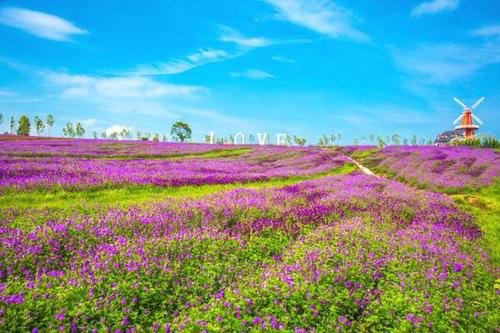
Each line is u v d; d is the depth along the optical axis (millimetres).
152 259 8633
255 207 15000
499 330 6504
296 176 31828
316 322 6621
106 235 10594
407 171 33031
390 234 11758
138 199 18266
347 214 15008
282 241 11617
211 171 31516
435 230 12961
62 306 6637
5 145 44281
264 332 6121
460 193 22969
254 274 8703
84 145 54125
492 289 8305
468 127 96062
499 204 19000
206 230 11258
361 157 55312
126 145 58719
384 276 8578
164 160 39062
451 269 8906
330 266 8523
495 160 33406
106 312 6590
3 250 8875
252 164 41031
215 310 6684
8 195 16750
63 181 19719
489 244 12398
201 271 8547
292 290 7254
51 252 9281
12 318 6117
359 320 6805
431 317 6645
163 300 7438
